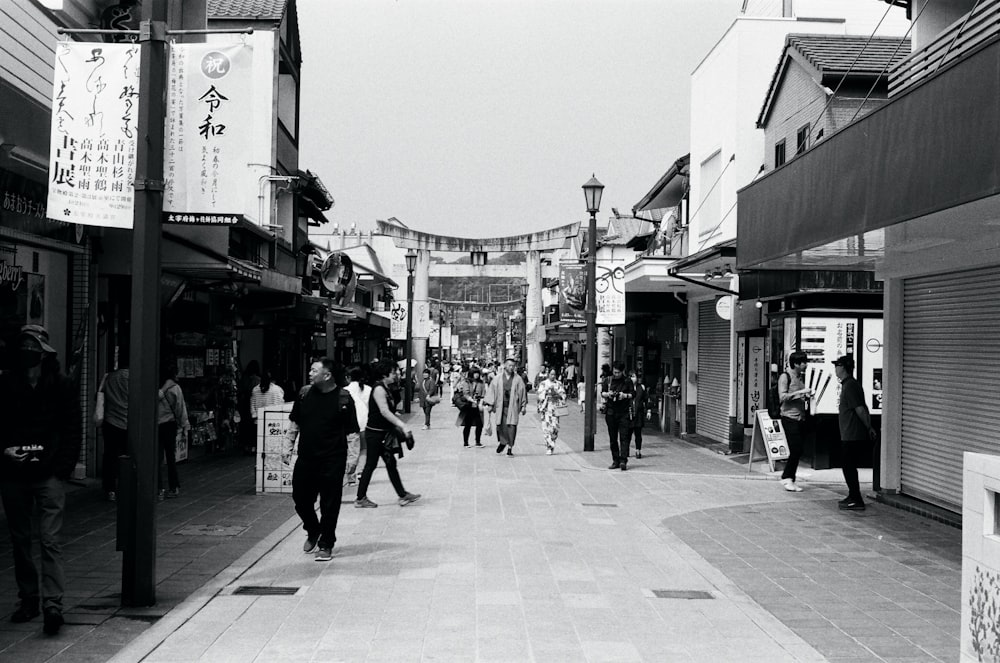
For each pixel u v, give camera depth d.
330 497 9.02
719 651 6.29
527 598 7.64
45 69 11.09
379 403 12.39
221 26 22.00
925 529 11.20
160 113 7.12
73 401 6.59
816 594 7.98
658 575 8.66
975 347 11.35
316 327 30.75
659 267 21.52
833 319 16.81
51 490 6.46
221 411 19.84
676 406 26.23
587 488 14.84
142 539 7.07
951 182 7.65
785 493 14.45
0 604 7.01
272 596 7.57
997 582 4.79
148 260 7.02
